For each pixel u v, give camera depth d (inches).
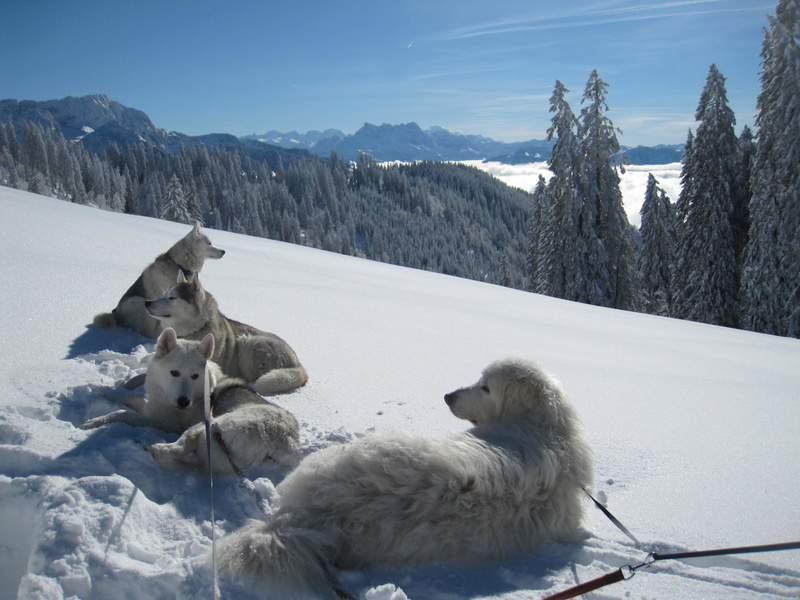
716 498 126.0
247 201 4520.2
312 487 99.8
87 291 268.7
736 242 985.5
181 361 148.5
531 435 114.3
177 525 101.3
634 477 136.9
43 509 96.3
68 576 82.7
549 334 362.3
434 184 7145.7
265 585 82.7
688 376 263.4
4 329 194.5
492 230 6535.4
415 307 396.5
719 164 959.0
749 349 382.3
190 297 209.9
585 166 995.9
